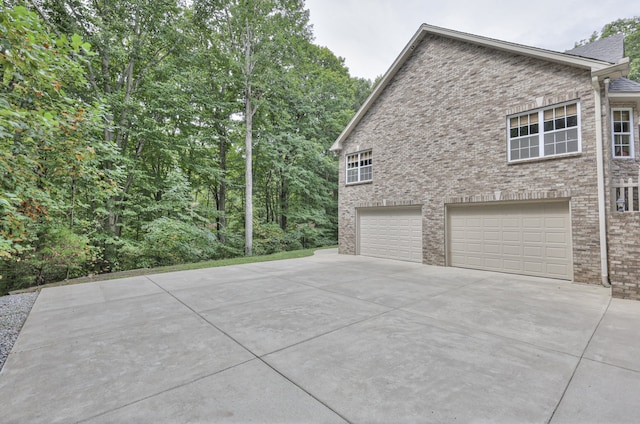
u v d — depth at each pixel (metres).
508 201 8.16
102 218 11.73
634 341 3.53
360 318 4.46
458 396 2.41
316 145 17.61
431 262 9.91
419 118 10.38
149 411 2.26
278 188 19.69
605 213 6.57
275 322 4.31
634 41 20.28
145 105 13.19
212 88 15.70
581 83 6.96
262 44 15.19
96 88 10.57
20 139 4.06
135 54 12.23
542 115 7.62
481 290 6.26
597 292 6.04
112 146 5.86
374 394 2.45
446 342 3.53
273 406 2.30
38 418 2.19
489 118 8.56
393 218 11.43
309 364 3.00
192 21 13.91
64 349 3.46
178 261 13.25
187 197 13.64
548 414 2.18
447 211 9.65
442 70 9.72
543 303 5.24
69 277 10.14
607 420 2.11
